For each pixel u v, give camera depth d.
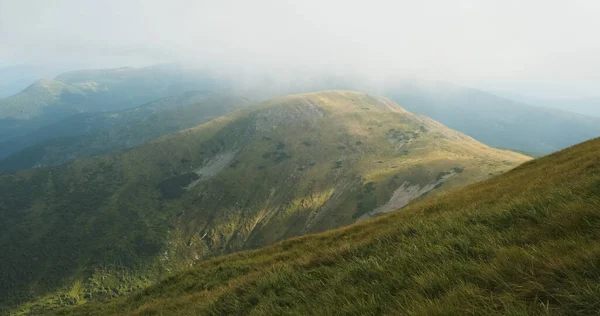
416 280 5.60
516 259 5.15
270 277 9.88
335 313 5.84
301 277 9.09
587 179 10.30
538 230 6.51
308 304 6.75
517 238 6.59
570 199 7.96
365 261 8.00
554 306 3.85
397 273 6.44
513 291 4.40
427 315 4.30
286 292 8.40
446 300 4.52
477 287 4.71
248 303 8.88
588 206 6.23
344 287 6.86
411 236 10.22
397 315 4.68
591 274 4.02
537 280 4.41
